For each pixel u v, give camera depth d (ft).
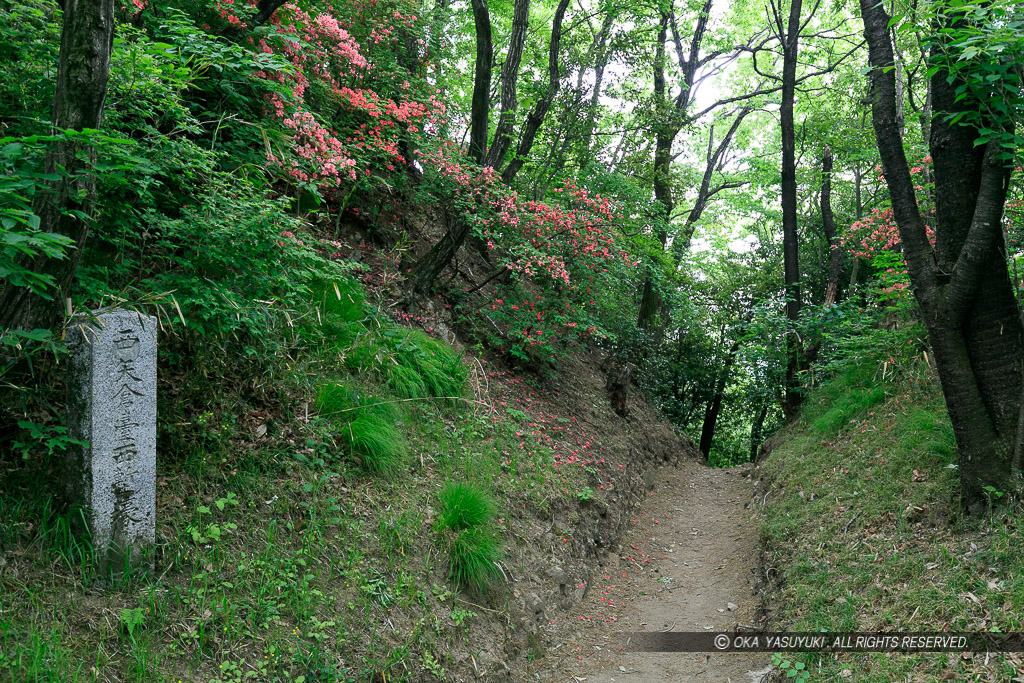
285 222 14.75
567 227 25.98
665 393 54.29
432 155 25.25
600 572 21.43
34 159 10.53
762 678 14.78
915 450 19.30
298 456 14.78
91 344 10.06
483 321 28.53
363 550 13.94
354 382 18.48
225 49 14.80
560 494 22.02
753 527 24.88
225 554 11.93
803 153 51.21
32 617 9.14
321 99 22.45
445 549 15.47
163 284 13.58
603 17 37.83
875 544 16.75
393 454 16.88
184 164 14.08
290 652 10.98
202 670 9.94
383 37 26.08
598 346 44.65
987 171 14.49
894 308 25.95
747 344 42.70
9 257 9.20
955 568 13.94
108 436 10.28
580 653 16.71
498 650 14.58
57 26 12.69
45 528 10.16
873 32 16.40
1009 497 14.55
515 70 29.89
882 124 16.14
